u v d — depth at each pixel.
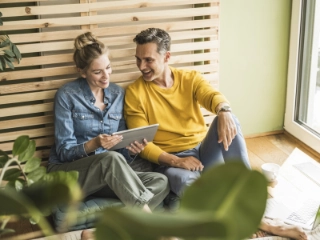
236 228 0.42
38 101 2.90
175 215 0.38
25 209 0.47
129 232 0.45
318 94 3.44
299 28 3.39
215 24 3.09
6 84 2.82
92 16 2.84
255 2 3.37
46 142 2.92
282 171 3.14
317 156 3.36
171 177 2.62
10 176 0.92
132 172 2.51
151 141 2.71
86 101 2.69
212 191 0.44
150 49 2.71
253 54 3.49
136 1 2.91
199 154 2.82
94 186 2.52
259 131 3.71
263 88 3.60
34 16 2.78
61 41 2.82
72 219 0.52
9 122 2.81
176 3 2.99
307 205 2.71
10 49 2.60
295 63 3.47
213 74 3.17
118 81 2.96
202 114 2.94
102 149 2.72
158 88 2.82
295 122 3.59
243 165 0.43
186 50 3.06
